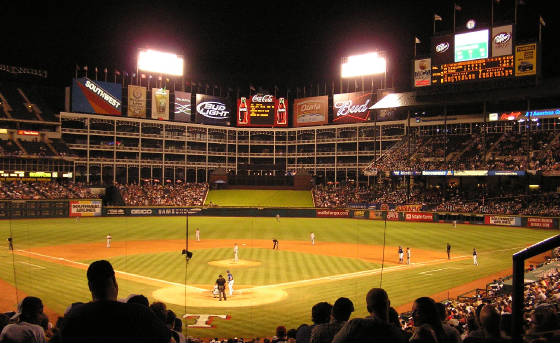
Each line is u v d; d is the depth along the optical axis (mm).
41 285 34500
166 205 109625
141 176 129125
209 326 25656
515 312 4758
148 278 38594
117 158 123000
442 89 95375
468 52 91750
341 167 127750
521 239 66938
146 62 124062
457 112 118000
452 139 109500
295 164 134125
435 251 56406
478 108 115625
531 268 35812
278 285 36562
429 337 5547
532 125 102875
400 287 35875
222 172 127312
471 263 47812
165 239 66312
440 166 100000
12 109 109688
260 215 105750
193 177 137250
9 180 101062
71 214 97500
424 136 113875
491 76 89250
